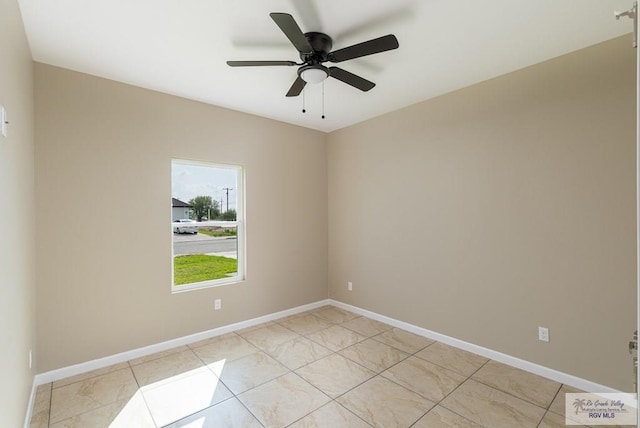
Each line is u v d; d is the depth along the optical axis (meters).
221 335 3.44
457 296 3.08
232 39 2.18
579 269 2.34
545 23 2.03
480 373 2.59
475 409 2.12
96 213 2.71
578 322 2.35
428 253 3.32
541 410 2.10
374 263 3.90
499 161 2.77
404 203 3.55
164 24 2.01
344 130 4.29
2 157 1.40
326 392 2.34
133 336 2.89
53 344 2.50
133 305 2.89
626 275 2.15
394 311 3.68
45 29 2.05
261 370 2.67
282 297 4.03
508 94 2.71
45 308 2.47
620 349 2.17
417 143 3.41
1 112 1.37
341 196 4.34
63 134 2.56
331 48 2.26
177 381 2.49
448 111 3.13
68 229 2.58
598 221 2.26
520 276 2.65
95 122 2.71
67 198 2.57
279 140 4.00
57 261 2.53
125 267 2.85
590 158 2.29
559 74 2.43
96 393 2.33
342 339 3.31
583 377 2.33
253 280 3.75
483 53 2.39
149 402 2.22
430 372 2.62
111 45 2.25
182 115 3.20
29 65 2.24
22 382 1.88
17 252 1.75
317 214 4.43
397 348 3.08
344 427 1.96
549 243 2.49
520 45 2.28
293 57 2.44
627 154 2.14
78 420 2.03
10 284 1.56
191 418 2.06
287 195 4.09
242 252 3.72
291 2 1.81
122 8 1.85
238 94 3.14
